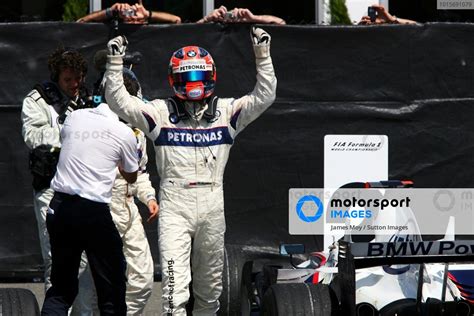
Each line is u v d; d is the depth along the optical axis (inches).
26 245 1370.6
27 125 1060.5
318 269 1021.8
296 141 1392.7
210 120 995.3
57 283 954.7
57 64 1056.8
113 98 966.4
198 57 979.3
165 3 1676.9
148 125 984.9
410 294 961.5
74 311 1087.6
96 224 935.0
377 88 1396.4
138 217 1067.9
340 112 1391.5
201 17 1679.4
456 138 1401.3
